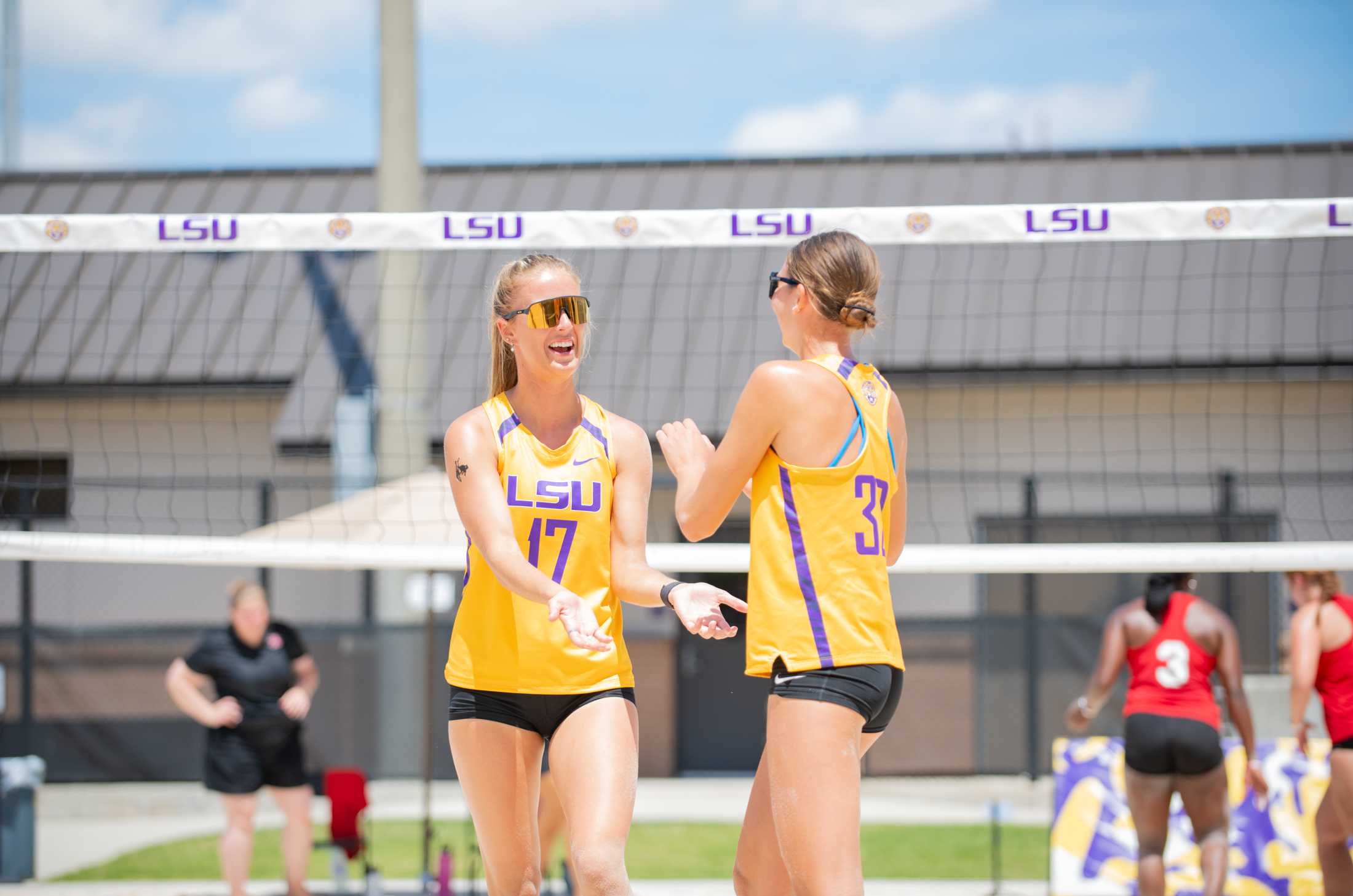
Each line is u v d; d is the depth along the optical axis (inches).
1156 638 703.1
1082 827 887.7
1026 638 1389.0
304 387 1539.1
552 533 391.2
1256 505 1471.5
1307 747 679.7
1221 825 697.6
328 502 1545.3
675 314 1589.6
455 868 1012.5
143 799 1364.4
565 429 402.9
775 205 1776.6
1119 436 1517.0
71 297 1669.5
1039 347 1519.4
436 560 612.4
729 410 1476.4
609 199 1813.5
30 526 1378.0
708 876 997.8
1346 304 1528.1
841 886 339.0
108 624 1517.0
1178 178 1754.4
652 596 375.6
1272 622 1408.7
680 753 1534.2
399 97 1342.3
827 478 356.8
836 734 345.7
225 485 1546.5
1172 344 1508.4
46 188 1861.5
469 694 390.9
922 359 1512.1
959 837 1155.9
